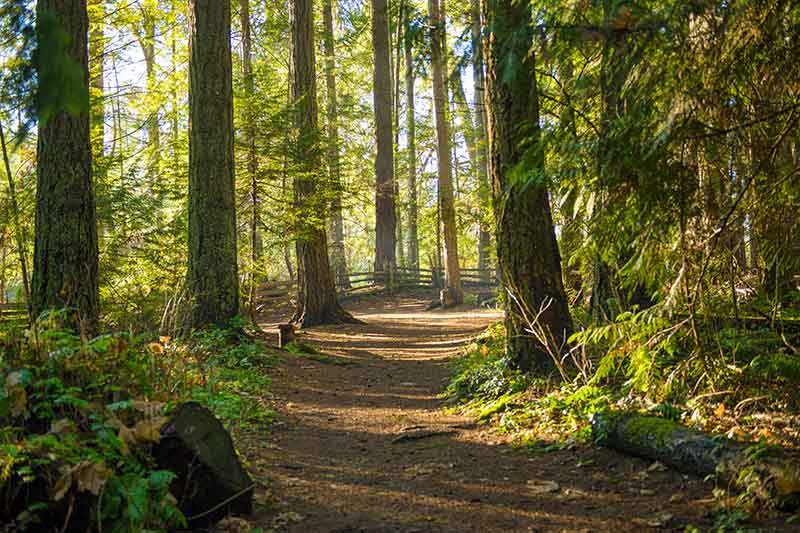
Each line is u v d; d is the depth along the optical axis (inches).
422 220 1141.7
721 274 243.3
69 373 170.2
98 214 516.1
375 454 260.1
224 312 477.4
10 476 139.4
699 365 239.6
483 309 924.6
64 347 169.9
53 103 55.4
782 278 275.9
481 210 845.2
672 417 229.0
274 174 643.5
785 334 270.7
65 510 142.4
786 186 201.5
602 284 342.3
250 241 681.6
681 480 194.2
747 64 169.3
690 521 167.0
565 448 241.6
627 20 141.5
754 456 174.1
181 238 553.3
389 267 1182.3
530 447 250.7
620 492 194.5
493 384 331.9
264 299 1085.1
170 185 582.2
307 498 197.3
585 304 441.7
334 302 741.9
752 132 186.9
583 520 175.8
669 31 141.6
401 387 416.8
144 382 186.5
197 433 167.3
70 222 327.3
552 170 181.0
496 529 173.0
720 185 210.1
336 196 690.2
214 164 484.4
